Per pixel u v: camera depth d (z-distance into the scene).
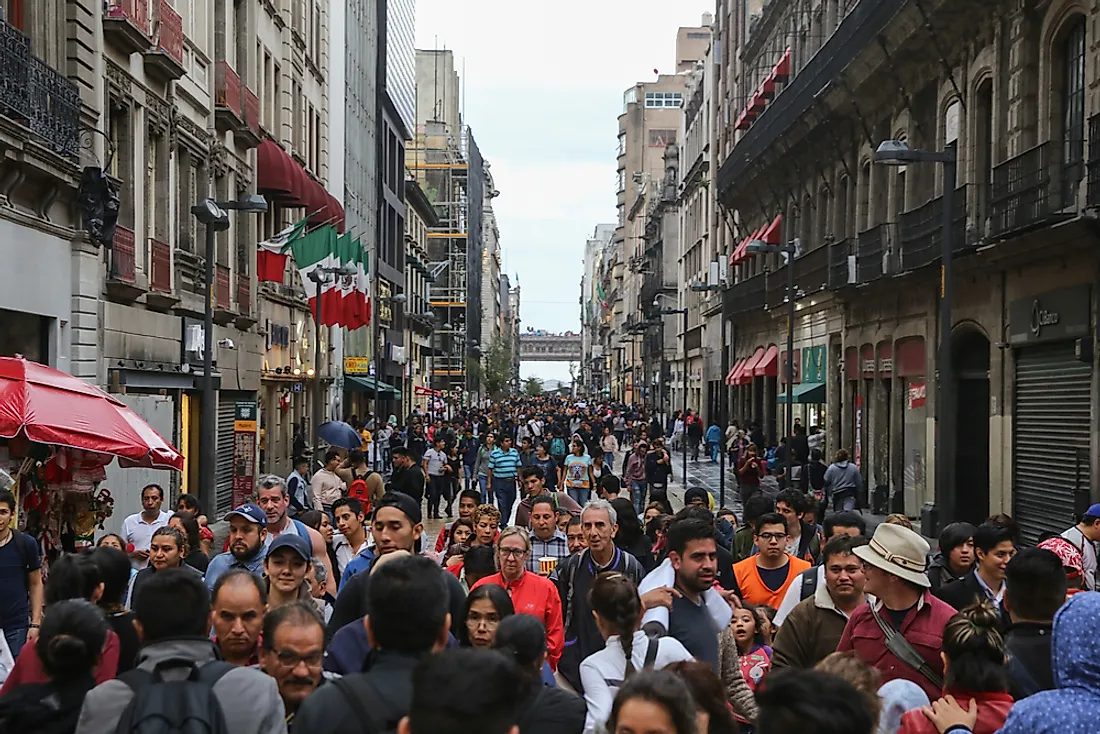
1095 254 18.19
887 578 5.81
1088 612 4.18
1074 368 19.23
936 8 23.38
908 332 27.75
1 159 16.12
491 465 24.11
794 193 41.09
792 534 11.12
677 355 78.62
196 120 26.89
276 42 35.44
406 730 3.27
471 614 6.08
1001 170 21.02
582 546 9.95
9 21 17.30
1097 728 4.04
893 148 16.58
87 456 12.46
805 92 34.38
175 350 24.55
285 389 36.75
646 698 3.66
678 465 47.59
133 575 8.66
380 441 39.00
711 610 6.61
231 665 4.59
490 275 164.88
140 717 4.20
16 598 8.67
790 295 27.42
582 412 65.25
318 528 10.64
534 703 4.79
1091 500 17.67
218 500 28.02
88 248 19.55
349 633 5.77
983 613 4.91
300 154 39.00
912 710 4.77
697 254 69.38
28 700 4.79
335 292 34.31
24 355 17.78
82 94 19.19
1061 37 20.05
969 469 25.08
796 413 41.78
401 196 73.94
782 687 3.16
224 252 29.06
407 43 76.06
